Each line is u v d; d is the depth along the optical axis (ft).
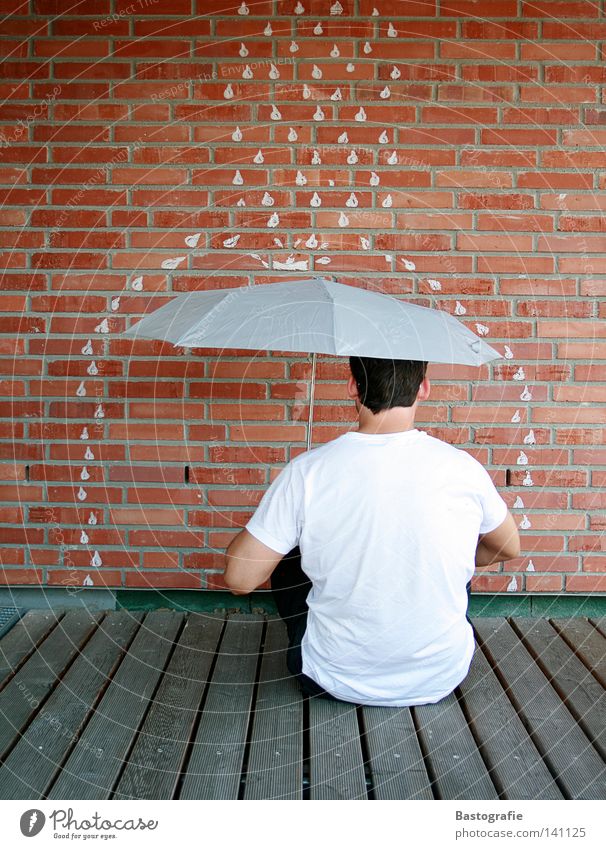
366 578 7.19
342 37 10.15
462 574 7.37
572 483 10.64
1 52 10.23
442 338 7.46
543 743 7.51
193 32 10.18
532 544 10.72
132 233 10.44
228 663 9.21
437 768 7.06
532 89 10.19
